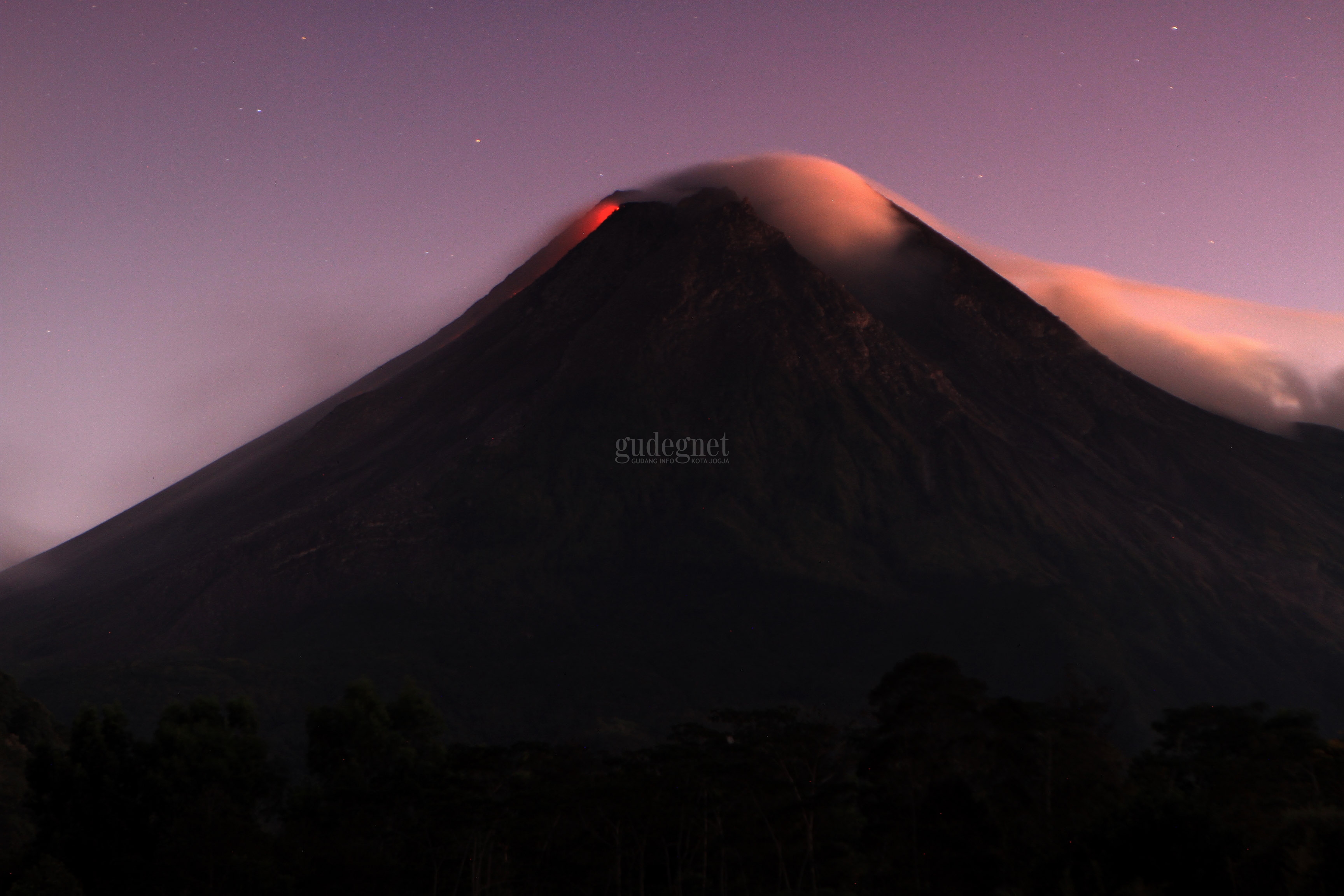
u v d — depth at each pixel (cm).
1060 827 4438
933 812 4834
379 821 6262
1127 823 2892
